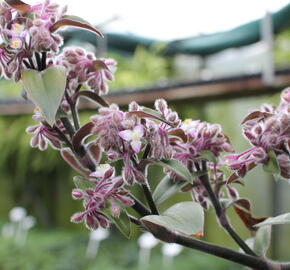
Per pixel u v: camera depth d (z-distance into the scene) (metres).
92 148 0.25
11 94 1.57
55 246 1.43
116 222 0.22
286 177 0.22
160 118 0.21
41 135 0.25
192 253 1.28
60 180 1.71
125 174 0.21
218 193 0.27
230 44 1.26
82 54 0.25
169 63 1.51
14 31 0.22
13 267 1.26
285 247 1.17
